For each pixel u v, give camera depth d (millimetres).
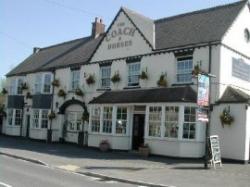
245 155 19891
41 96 33156
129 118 24297
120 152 23922
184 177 14852
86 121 28359
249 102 20141
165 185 13016
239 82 22984
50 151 23547
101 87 27641
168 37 24516
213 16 24062
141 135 23828
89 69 28797
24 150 23328
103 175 14828
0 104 41312
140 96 23609
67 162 18531
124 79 25734
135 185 13359
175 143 21203
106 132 25141
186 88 21922
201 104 17031
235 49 22547
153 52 24125
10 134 36594
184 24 25094
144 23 26344
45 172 15016
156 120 22359
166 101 21609
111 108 25016
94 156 21516
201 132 21141
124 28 26312
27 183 11891
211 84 21203
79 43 34531
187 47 22359
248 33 24094
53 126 31609
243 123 20062
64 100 30938
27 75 36312
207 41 21500
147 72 24297
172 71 22984
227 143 20516
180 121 21047
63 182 12750
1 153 21406
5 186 11094
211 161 17891
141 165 18219
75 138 29422
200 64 21672
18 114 36656
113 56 26797
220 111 20875
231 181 14156
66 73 31203
